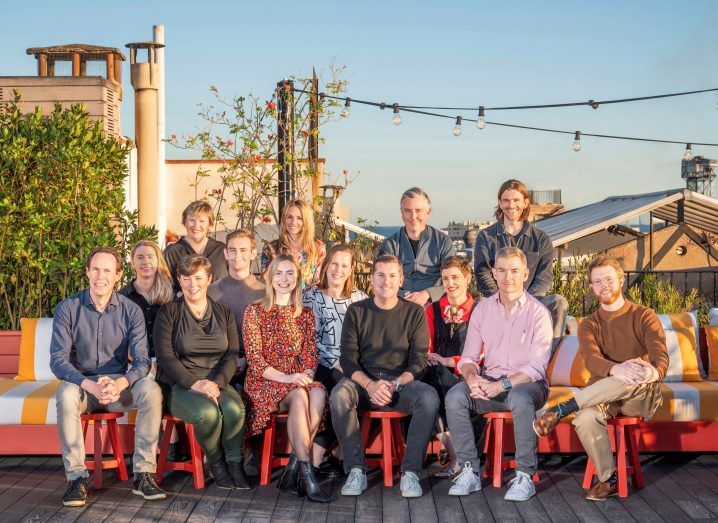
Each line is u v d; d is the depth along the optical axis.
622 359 4.76
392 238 6.05
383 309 4.95
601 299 4.80
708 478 4.91
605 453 4.56
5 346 5.98
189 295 4.83
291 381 4.74
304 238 6.04
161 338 4.78
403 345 4.92
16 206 6.48
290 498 4.59
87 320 4.92
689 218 16.58
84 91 10.91
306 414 4.68
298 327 4.89
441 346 5.25
